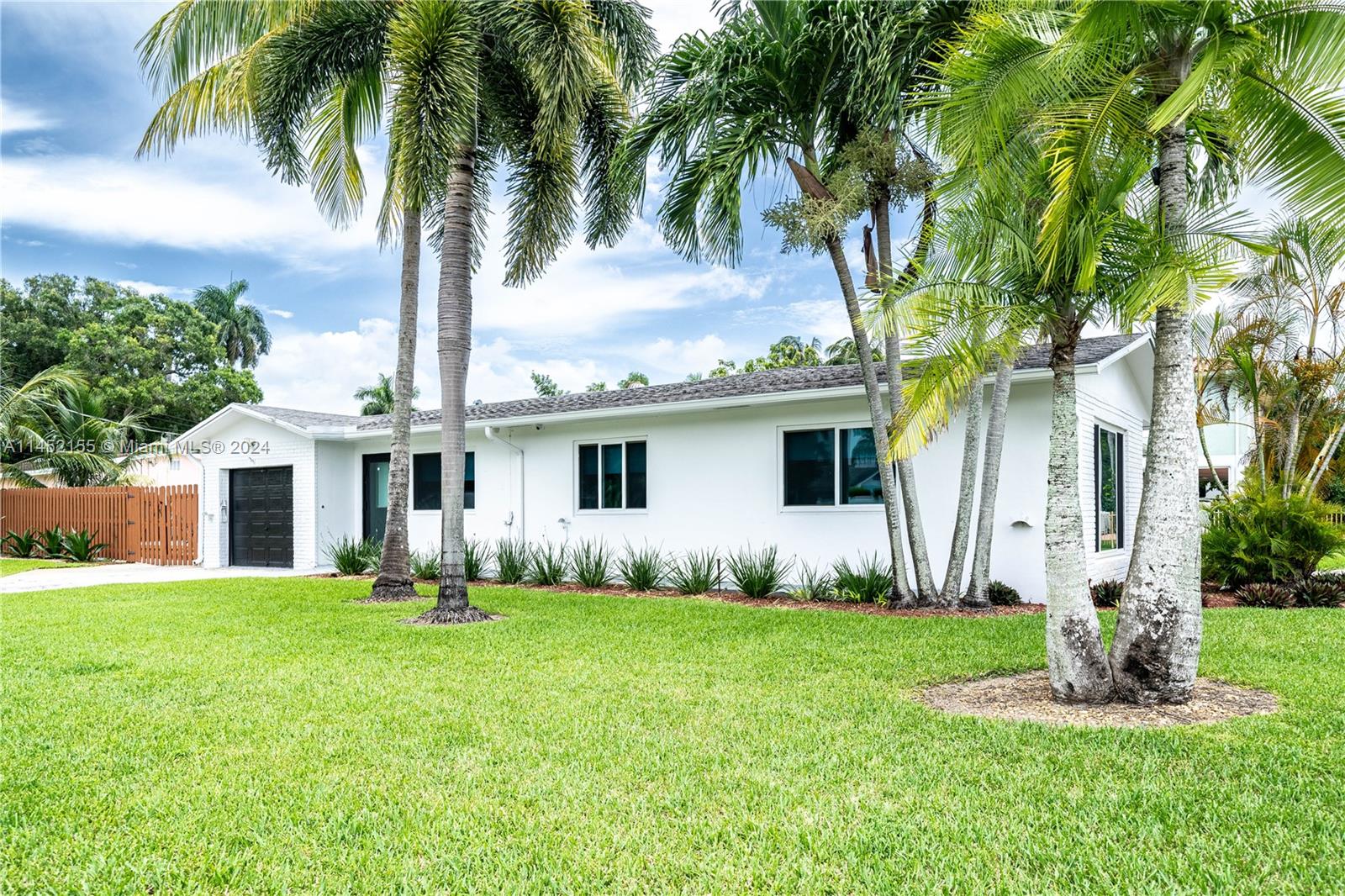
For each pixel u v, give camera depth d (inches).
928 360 235.8
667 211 416.5
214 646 312.7
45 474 919.7
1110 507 507.8
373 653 298.0
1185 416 221.0
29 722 206.8
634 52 445.1
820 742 186.2
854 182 376.8
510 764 173.6
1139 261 216.1
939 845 132.5
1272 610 388.5
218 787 161.0
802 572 480.1
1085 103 218.5
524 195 476.7
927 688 241.6
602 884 121.2
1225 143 260.1
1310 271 547.8
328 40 446.6
